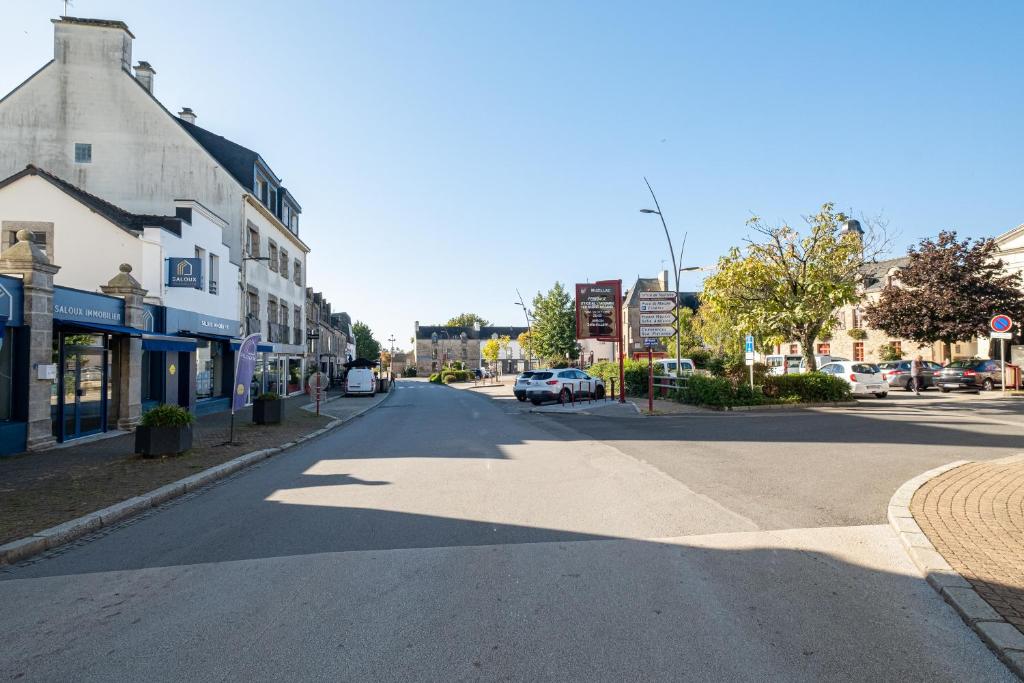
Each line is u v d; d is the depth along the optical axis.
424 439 13.46
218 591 4.48
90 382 13.65
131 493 7.60
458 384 62.22
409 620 3.91
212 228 21.28
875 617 3.91
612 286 24.22
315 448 12.52
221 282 22.17
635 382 27.62
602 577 4.64
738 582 4.52
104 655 3.52
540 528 6.00
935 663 3.33
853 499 7.00
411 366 119.12
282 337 31.52
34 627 3.93
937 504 6.35
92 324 11.97
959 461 9.32
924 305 28.97
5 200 16.38
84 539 5.98
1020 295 28.03
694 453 10.58
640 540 5.56
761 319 20.94
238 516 6.75
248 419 18.20
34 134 23.80
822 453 10.34
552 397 24.86
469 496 7.45
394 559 5.12
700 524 6.06
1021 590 4.11
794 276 21.06
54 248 16.45
